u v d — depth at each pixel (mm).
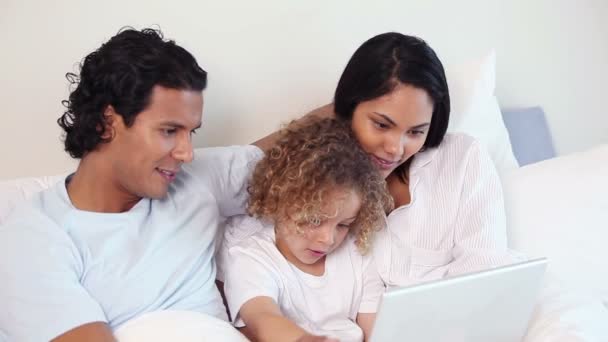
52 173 1340
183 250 1012
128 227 961
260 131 1474
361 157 1026
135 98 873
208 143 1433
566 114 1874
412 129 1049
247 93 1437
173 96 889
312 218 976
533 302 913
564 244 1291
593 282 1264
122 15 1293
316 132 1058
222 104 1418
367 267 1118
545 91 1832
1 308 836
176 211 1035
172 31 1338
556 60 1813
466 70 1489
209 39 1371
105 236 941
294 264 1068
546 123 1805
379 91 1024
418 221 1174
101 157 929
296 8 1441
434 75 1035
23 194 1066
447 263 1177
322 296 1057
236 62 1408
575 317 991
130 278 942
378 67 1025
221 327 869
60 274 861
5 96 1264
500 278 836
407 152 1082
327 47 1495
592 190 1347
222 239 1165
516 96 1808
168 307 975
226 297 1063
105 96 886
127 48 890
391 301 750
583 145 1917
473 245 1137
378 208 1053
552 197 1352
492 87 1520
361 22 1522
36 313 825
